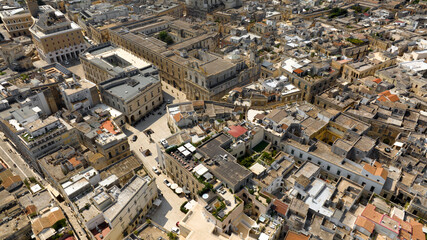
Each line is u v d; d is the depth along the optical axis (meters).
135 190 105.88
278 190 113.81
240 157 127.06
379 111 143.50
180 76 191.00
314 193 106.50
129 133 158.50
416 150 123.69
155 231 99.44
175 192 123.12
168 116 156.00
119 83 171.25
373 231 93.94
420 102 151.12
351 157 123.25
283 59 195.38
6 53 192.00
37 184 117.19
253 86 163.88
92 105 162.50
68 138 133.12
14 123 133.50
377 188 111.62
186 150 118.06
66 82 157.62
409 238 90.38
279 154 125.56
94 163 123.50
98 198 100.12
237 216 101.56
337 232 95.19
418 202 103.88
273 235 96.38
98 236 95.81
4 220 97.94
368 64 187.12
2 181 114.12
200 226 96.31
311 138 129.12
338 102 152.00
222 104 152.50
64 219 99.00
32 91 153.62
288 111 141.00
